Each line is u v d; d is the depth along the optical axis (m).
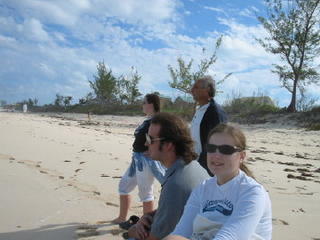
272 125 24.88
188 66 30.88
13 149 9.25
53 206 4.99
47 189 5.76
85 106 50.12
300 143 16.89
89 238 4.02
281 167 9.45
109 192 5.86
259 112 29.56
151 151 2.87
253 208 2.19
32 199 5.24
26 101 65.31
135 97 48.22
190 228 2.43
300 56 29.53
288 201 5.90
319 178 8.11
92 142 11.88
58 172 7.04
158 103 4.50
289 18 29.55
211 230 2.31
